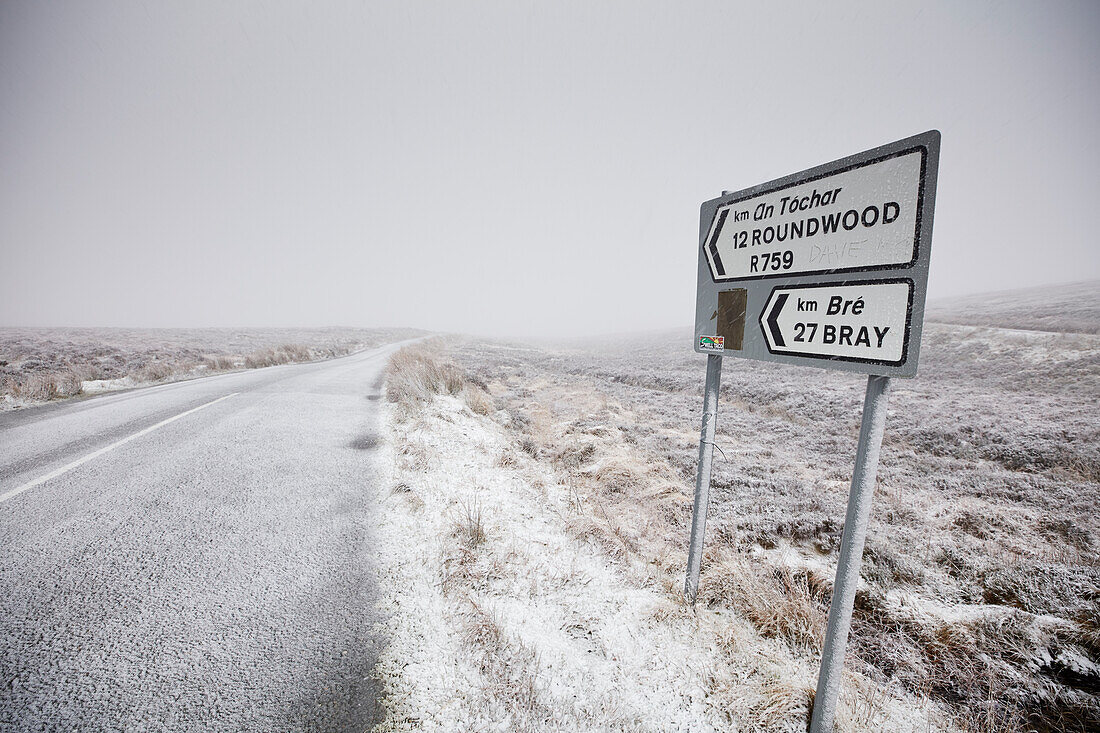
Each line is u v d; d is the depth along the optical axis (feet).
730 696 7.40
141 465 15.87
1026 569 12.41
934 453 27.55
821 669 6.66
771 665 8.22
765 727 6.95
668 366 79.41
